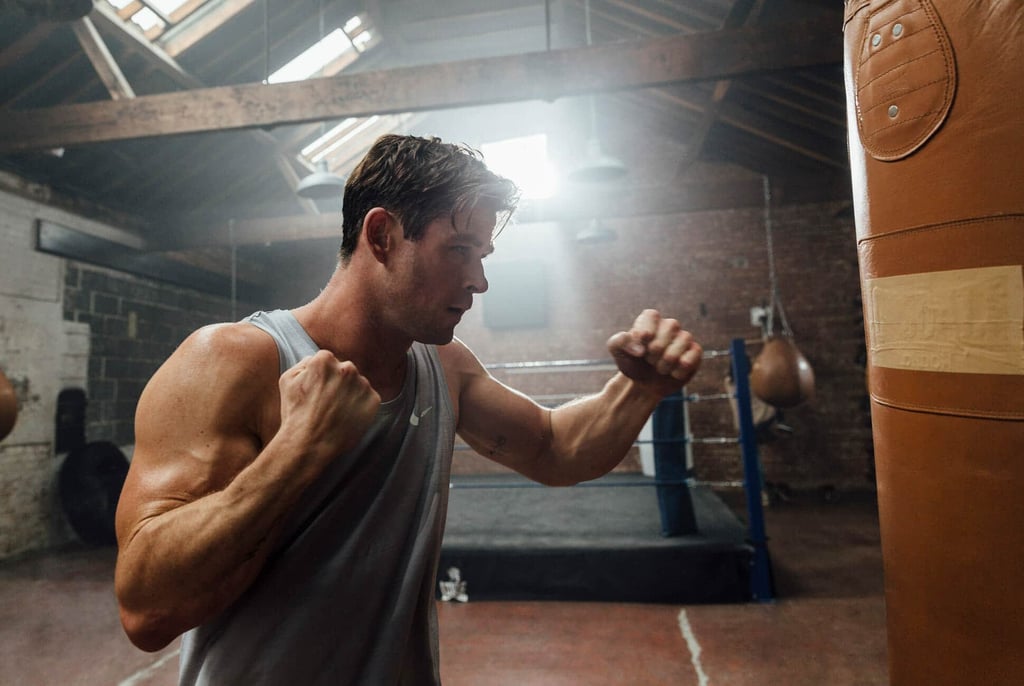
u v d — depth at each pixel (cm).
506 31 528
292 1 399
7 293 390
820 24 284
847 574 316
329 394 48
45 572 352
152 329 521
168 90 411
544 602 282
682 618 259
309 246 678
